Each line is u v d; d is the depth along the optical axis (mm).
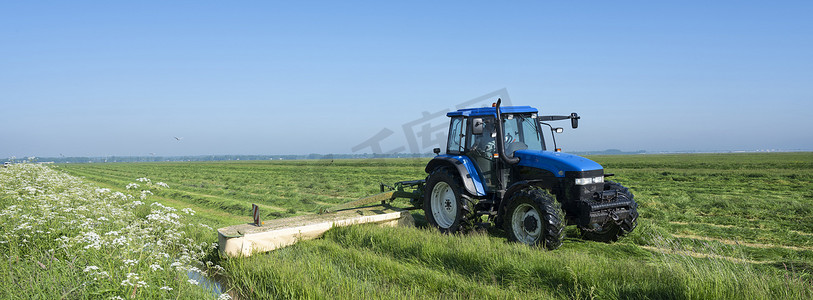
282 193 15875
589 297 4305
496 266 5168
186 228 7938
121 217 6156
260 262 5578
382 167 34969
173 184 21328
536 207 6484
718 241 7438
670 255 5688
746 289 4074
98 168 48344
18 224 5684
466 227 7523
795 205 11820
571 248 6785
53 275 4398
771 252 6590
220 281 5441
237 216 10930
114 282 4230
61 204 6238
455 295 4348
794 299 3943
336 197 14336
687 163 50156
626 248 6719
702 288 4066
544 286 4676
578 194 6574
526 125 7723
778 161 54094
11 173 9297
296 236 6734
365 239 6676
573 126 8070
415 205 8883
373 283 4852
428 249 5863
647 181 22781
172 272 4848
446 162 8047
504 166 7449
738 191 17156
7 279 4367
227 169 42625
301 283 4652
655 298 4180
